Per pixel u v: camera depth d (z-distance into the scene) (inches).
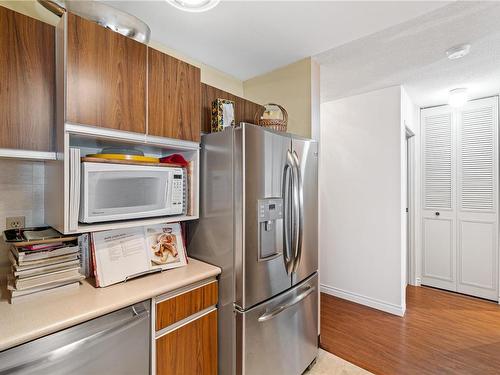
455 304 114.1
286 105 90.7
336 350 83.3
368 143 113.2
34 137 46.4
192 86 63.1
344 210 120.3
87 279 55.4
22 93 45.1
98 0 58.1
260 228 60.8
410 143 133.6
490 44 75.2
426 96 118.0
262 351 61.2
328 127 125.3
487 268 118.4
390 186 107.3
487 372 72.7
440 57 83.0
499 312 106.9
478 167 120.1
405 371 73.4
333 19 65.1
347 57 84.3
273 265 63.7
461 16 62.9
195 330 57.0
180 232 66.1
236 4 59.7
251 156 58.4
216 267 62.5
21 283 44.3
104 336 42.6
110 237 54.6
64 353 38.2
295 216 69.4
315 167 79.0
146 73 54.2
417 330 94.0
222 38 74.4
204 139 66.4
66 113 43.9
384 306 108.2
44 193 56.7
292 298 68.9
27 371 35.2
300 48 79.3
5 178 52.5
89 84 46.2
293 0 58.3
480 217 119.9
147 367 48.7
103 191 49.9
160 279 54.6
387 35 71.7
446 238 128.1
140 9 61.8
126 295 46.9
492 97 116.7
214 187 63.8
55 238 47.6
